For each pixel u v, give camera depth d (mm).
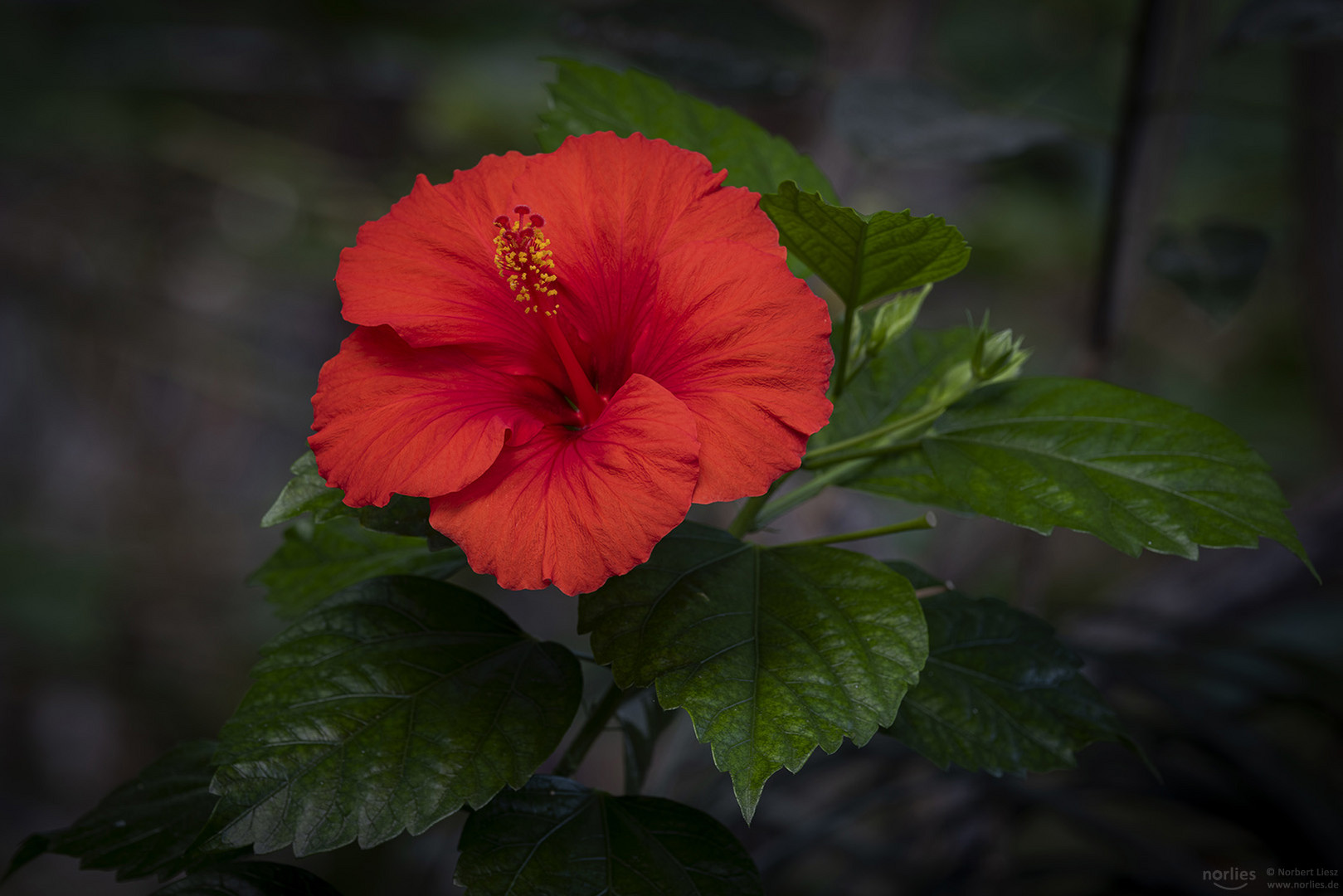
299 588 546
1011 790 659
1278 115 663
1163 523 462
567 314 484
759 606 462
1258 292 1383
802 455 447
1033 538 710
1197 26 757
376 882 781
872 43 1053
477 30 1255
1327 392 939
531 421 465
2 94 1261
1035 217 1225
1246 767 629
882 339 504
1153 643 728
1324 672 666
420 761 452
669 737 773
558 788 477
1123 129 667
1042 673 506
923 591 501
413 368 469
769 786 744
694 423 443
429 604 486
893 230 461
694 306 462
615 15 695
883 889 802
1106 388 488
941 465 481
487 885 452
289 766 449
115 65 1309
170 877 482
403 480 448
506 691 469
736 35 695
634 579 466
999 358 501
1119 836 645
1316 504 785
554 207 481
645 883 457
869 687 446
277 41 1266
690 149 531
